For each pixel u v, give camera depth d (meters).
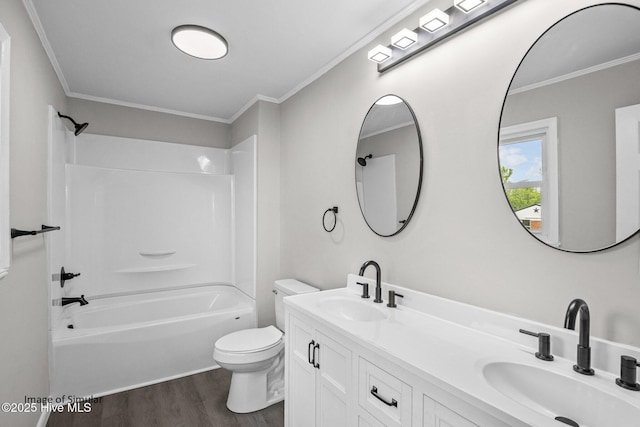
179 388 2.49
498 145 1.32
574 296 1.12
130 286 3.27
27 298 1.66
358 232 2.12
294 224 2.88
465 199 1.47
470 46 1.46
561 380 1.00
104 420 2.08
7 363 1.37
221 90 2.94
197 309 3.47
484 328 1.34
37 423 1.87
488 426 0.84
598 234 1.06
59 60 2.35
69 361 2.28
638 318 0.99
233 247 3.60
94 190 3.11
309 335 1.64
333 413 1.44
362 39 2.08
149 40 2.10
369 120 2.02
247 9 1.79
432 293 1.62
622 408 0.86
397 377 1.12
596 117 1.06
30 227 1.73
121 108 3.28
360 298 1.89
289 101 2.97
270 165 3.10
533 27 1.24
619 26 1.02
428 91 1.66
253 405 2.21
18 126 1.54
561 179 1.14
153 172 3.37
